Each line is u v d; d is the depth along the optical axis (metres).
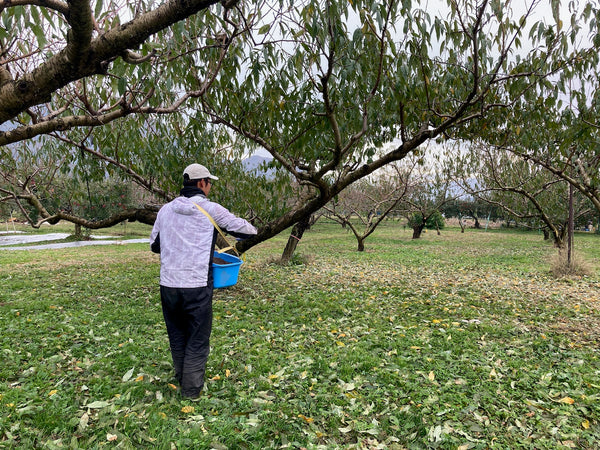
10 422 2.76
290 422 2.91
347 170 6.50
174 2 1.77
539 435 2.83
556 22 3.58
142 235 31.39
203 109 4.92
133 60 2.27
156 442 2.57
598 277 10.13
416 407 3.21
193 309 3.11
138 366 3.95
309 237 26.20
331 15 3.41
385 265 12.89
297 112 5.02
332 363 4.16
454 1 3.93
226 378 3.69
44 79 1.90
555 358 4.43
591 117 5.68
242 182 7.71
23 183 6.36
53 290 8.45
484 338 5.17
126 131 6.48
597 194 8.41
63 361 4.07
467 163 15.20
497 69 4.17
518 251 17.33
